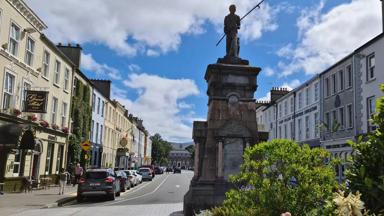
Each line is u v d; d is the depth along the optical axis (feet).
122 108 195.11
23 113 73.77
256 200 20.40
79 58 112.78
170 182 149.07
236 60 44.06
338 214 11.29
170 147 483.10
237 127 41.34
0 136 61.57
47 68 87.86
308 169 19.67
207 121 43.27
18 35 71.61
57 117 95.25
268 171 20.43
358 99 81.20
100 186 68.44
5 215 44.96
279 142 20.80
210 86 43.45
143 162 314.96
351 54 84.02
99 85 162.20
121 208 54.39
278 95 148.36
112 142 173.37
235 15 45.52
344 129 86.84
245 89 42.78
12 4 67.72
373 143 12.56
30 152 78.48
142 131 302.45
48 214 46.60
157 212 49.37
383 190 11.34
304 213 18.79
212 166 40.63
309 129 109.09
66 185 97.60
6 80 67.82
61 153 99.76
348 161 13.65
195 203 38.78
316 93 104.78
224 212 21.52
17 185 72.90
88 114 122.62
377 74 74.33
